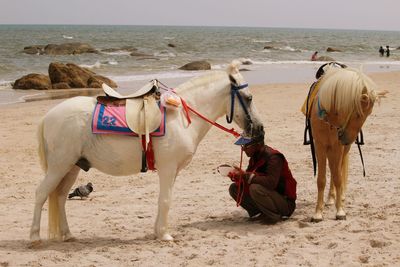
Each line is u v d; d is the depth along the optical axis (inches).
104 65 1612.9
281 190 294.2
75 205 344.8
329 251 242.4
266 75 1381.6
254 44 3309.5
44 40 3432.6
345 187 314.2
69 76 1082.7
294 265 227.6
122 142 250.4
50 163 252.1
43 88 1043.9
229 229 283.3
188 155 258.5
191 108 260.2
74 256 244.1
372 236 255.8
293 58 2198.6
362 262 229.6
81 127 248.7
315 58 2012.8
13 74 1366.9
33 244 256.4
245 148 287.1
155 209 331.6
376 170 403.5
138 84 1117.1
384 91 276.4
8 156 486.3
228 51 2559.1
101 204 346.6
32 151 507.2
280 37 5024.6
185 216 312.7
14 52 2170.3
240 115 265.3
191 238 268.8
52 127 250.4
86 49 2142.0
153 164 255.0
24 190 383.6
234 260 235.0
